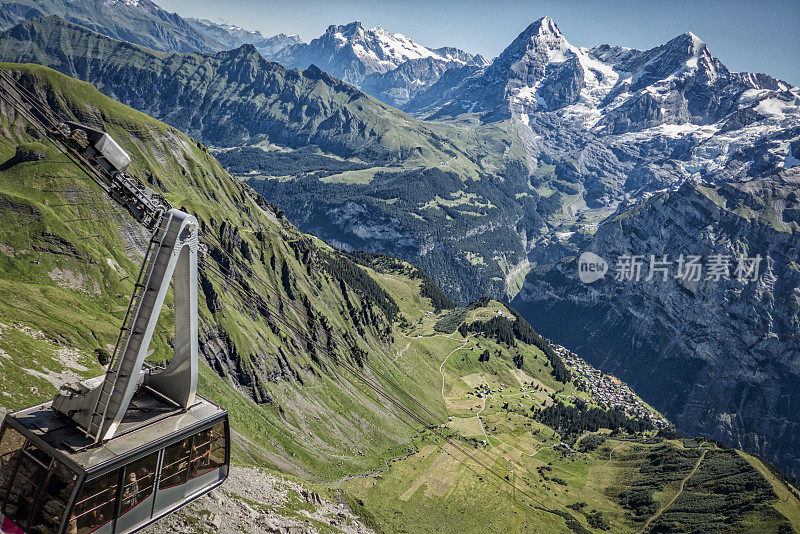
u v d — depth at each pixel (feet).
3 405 219.41
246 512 193.88
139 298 105.81
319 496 286.05
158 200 111.45
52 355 298.15
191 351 117.50
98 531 101.35
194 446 118.32
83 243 604.49
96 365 318.04
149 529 152.15
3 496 98.02
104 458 99.50
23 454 99.09
